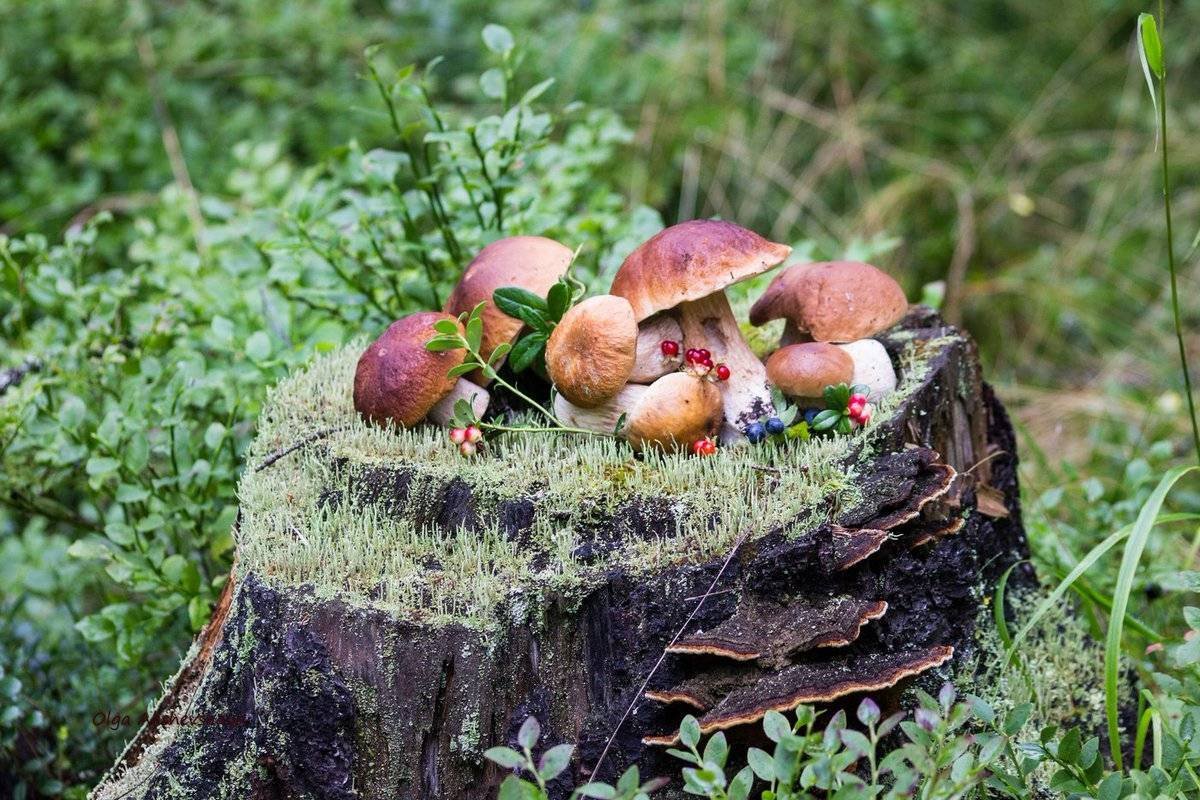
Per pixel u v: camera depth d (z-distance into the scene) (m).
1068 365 2.33
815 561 1.22
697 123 2.52
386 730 1.22
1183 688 1.26
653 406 1.27
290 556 1.25
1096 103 2.94
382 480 1.29
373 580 1.24
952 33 3.06
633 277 1.28
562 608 1.22
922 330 1.40
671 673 1.21
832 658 1.21
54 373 1.56
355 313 1.58
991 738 1.18
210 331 1.57
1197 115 2.80
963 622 1.30
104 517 1.58
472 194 1.54
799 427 1.28
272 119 2.48
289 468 1.32
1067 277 2.47
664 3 2.77
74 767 1.45
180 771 1.25
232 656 1.26
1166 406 1.88
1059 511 1.66
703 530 1.24
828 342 1.32
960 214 2.51
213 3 2.68
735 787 1.12
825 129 2.68
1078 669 1.39
